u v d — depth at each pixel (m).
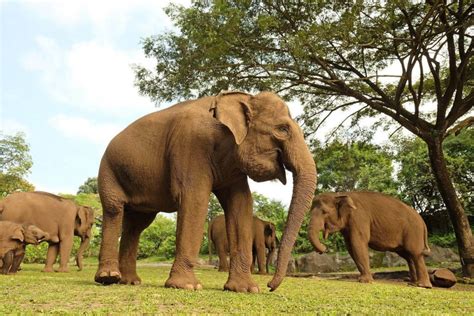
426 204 24.94
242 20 13.95
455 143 24.16
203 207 5.95
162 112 6.75
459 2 13.01
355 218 11.05
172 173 6.11
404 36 14.46
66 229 13.52
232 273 6.07
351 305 4.75
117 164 6.75
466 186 23.52
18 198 12.93
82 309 3.89
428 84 17.36
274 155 5.74
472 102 15.26
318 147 18.62
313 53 13.01
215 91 15.06
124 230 7.18
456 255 20.86
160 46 15.02
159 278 9.20
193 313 3.73
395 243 11.20
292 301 4.88
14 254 9.91
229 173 6.07
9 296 4.71
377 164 26.97
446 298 6.12
